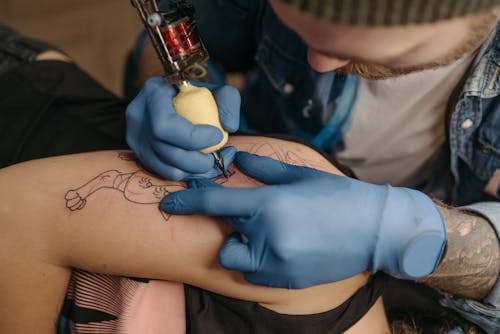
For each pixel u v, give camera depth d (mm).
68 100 1121
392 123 1086
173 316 779
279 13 542
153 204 762
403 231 716
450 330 895
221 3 1144
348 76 1014
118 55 2227
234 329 774
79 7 2283
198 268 752
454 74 976
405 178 1243
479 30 553
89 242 757
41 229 770
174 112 759
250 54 1295
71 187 784
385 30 496
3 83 1139
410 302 975
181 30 717
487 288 804
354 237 714
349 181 750
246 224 715
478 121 993
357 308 806
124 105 1154
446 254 764
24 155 1033
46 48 1224
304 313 774
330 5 469
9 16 2232
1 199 784
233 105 795
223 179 813
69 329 814
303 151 893
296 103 1172
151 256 748
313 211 711
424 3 463
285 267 700
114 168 813
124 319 765
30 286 789
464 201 1190
